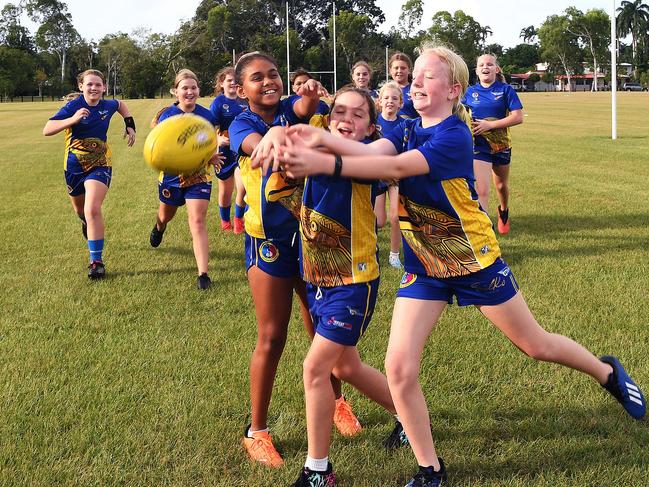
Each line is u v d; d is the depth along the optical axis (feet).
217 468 10.37
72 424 11.69
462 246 9.83
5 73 281.74
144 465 10.45
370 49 280.31
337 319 9.85
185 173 9.64
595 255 22.53
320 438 9.77
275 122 10.72
